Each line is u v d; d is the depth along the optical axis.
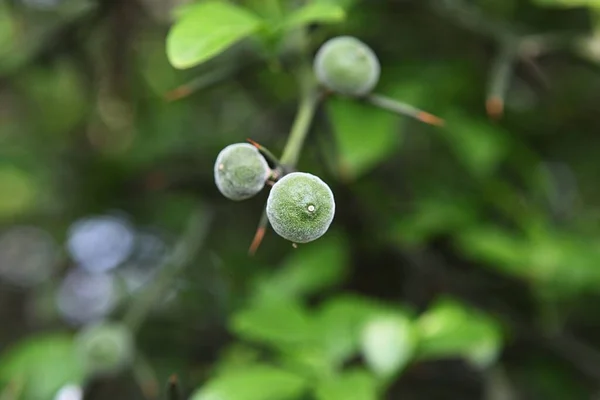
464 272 0.44
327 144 0.39
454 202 0.43
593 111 0.46
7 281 0.62
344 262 0.43
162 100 0.49
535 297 0.43
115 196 0.50
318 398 0.37
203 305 0.46
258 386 0.37
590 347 0.44
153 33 0.46
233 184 0.33
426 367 0.43
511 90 0.45
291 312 0.40
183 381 0.44
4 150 0.51
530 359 0.44
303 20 0.36
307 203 0.31
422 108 0.42
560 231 0.45
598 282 0.42
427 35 0.43
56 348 0.43
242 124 0.48
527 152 0.44
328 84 0.36
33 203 0.57
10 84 0.50
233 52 0.39
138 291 0.47
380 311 0.40
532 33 0.43
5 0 0.46
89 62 0.46
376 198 0.44
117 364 0.41
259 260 0.46
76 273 0.53
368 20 0.42
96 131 0.52
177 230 0.50
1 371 0.43
